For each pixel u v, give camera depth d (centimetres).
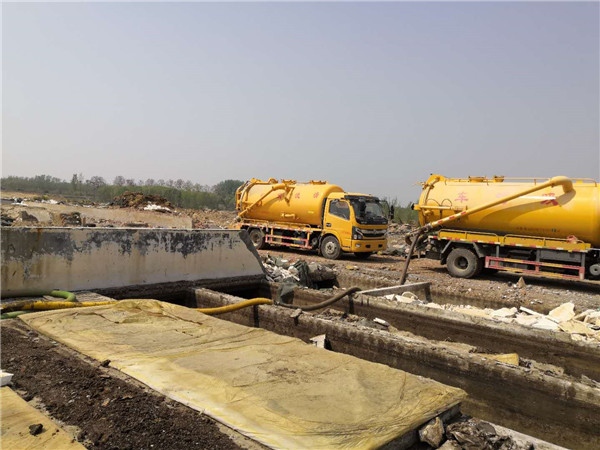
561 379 514
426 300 1135
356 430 302
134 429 310
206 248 973
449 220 1455
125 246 830
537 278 1530
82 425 317
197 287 915
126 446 291
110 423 318
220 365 412
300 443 287
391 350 638
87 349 453
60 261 742
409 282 1240
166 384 369
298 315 750
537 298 1108
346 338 688
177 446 291
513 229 1361
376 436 296
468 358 575
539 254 1321
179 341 486
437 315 804
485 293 1072
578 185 1272
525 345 709
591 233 1230
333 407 332
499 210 1365
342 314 868
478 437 321
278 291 1035
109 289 799
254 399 342
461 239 1461
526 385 530
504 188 1384
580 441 492
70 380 386
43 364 420
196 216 3509
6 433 296
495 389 552
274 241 2027
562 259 1281
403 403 344
